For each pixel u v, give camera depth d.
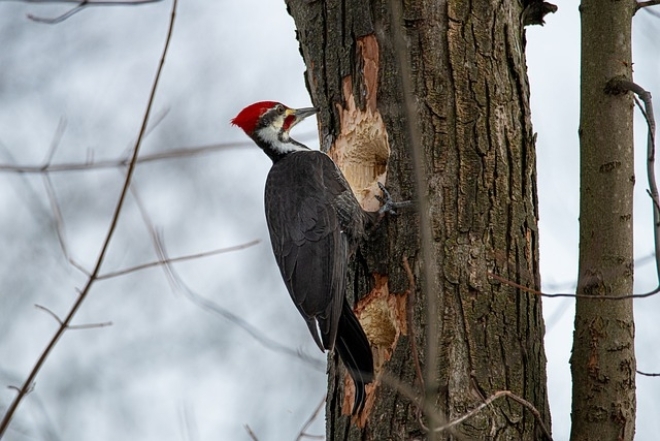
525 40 11.52
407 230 10.58
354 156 11.55
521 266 10.41
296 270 11.73
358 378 10.27
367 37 11.20
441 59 10.69
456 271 10.19
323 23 11.65
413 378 10.00
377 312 10.87
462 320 10.04
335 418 10.83
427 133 10.55
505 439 9.78
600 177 10.68
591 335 10.49
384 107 10.96
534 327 10.40
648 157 9.95
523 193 10.69
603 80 10.77
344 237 11.44
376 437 10.05
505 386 9.97
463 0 10.86
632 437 10.36
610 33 10.83
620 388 10.35
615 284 10.47
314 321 11.37
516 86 10.95
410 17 10.80
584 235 10.73
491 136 10.60
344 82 11.41
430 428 7.59
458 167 10.47
